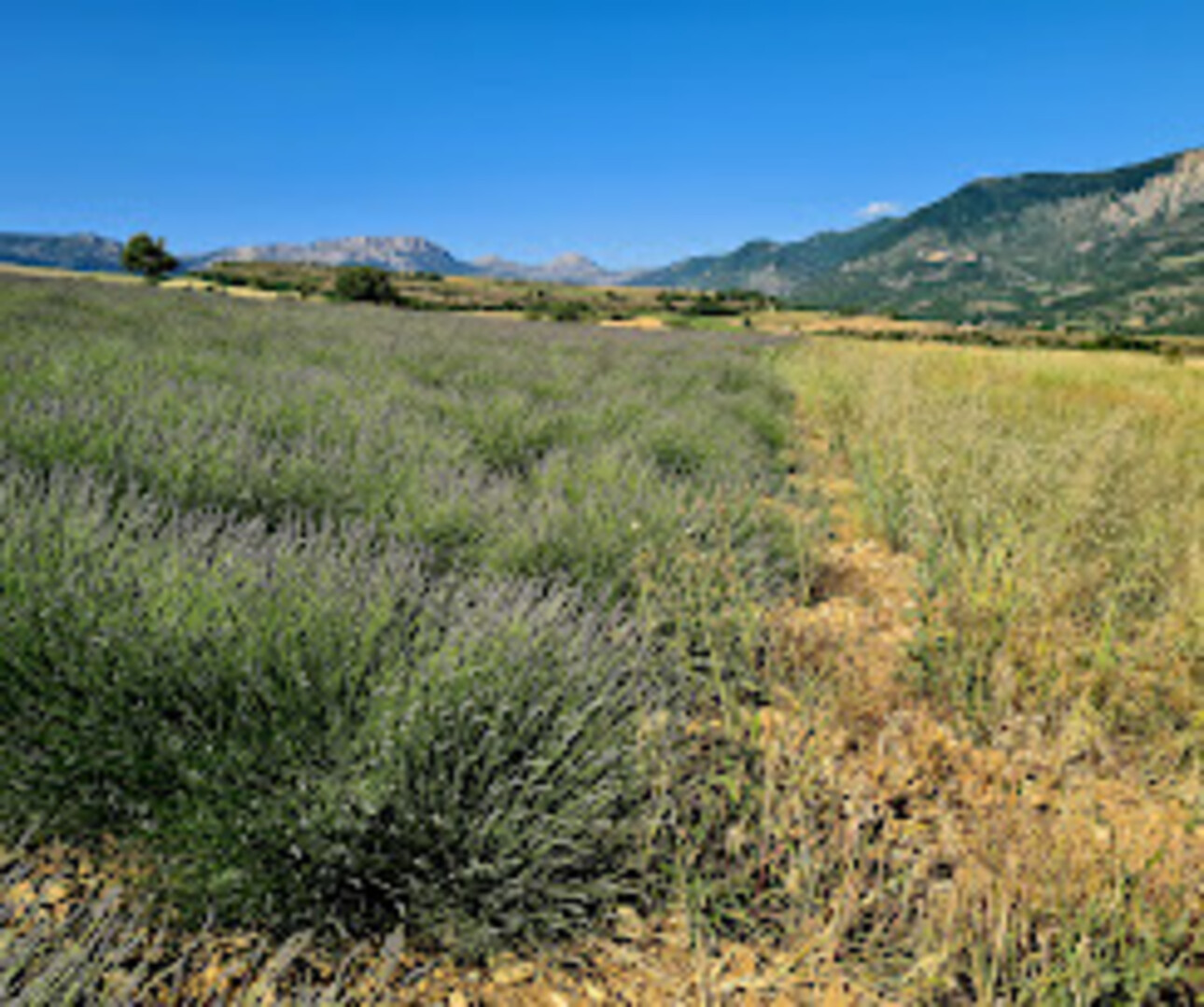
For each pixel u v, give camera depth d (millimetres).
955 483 4832
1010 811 2135
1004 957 1685
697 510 4168
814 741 2584
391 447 4652
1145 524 4207
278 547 2551
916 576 4078
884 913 1918
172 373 6230
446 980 1630
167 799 1718
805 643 3365
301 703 1940
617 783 1967
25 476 3166
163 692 1908
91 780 1760
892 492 5250
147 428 3889
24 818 1713
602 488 4281
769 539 4285
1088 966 1609
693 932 1834
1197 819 2305
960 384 12367
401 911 1671
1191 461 6105
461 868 1710
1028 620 3377
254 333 11641
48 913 1546
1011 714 2871
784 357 21234
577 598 2738
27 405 3869
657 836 2111
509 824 1818
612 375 10977
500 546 3457
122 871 1704
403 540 3207
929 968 1687
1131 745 2791
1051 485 4426
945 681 3098
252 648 2004
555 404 7301
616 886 1832
